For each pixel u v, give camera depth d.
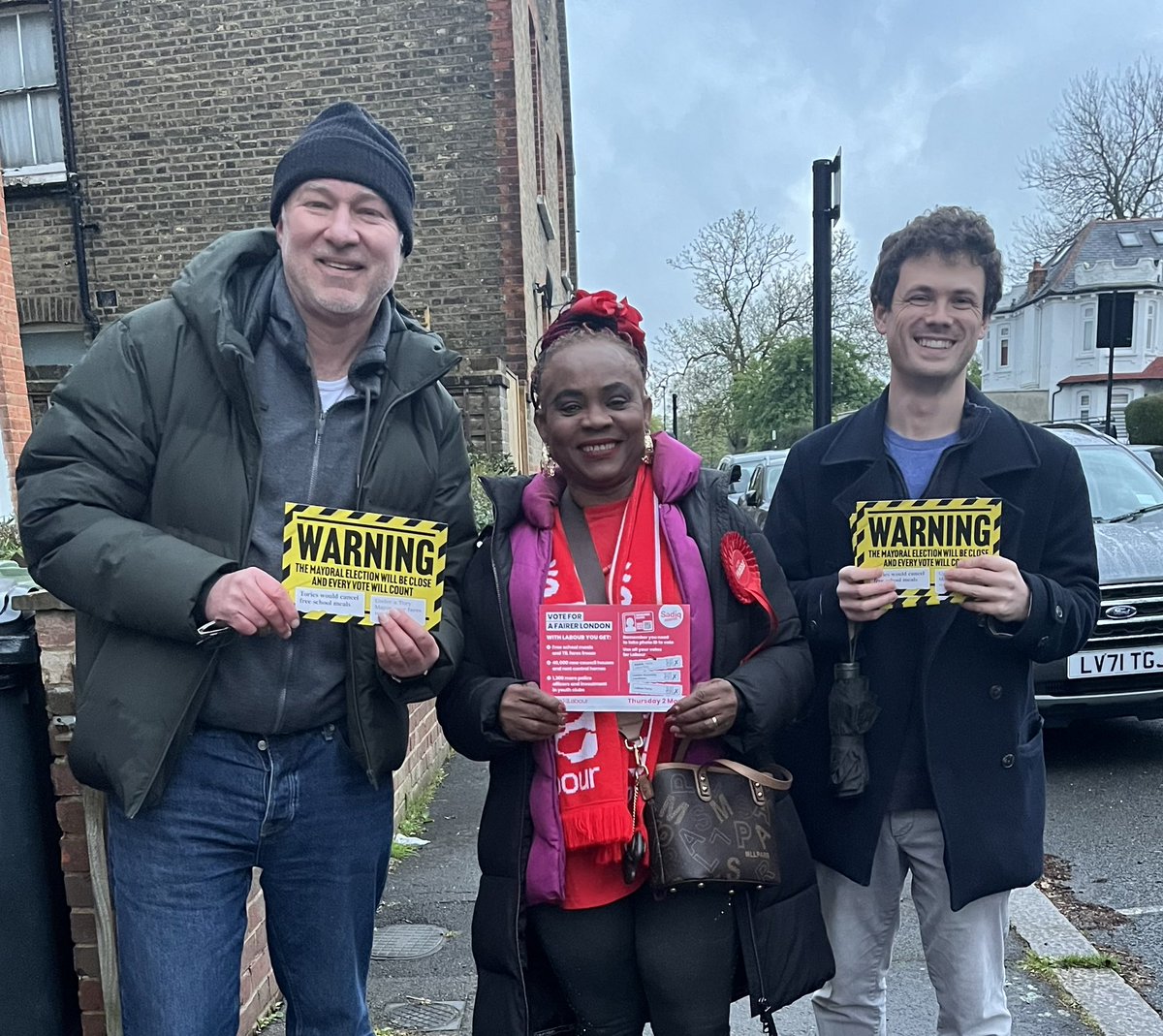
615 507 1.99
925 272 1.96
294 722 1.93
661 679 1.83
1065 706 4.72
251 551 1.89
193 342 1.88
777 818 1.95
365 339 2.02
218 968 1.93
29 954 2.16
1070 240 38.88
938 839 2.04
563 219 16.19
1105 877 3.78
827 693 2.15
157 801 1.84
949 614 1.99
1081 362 47.19
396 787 4.35
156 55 9.39
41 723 2.21
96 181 9.61
